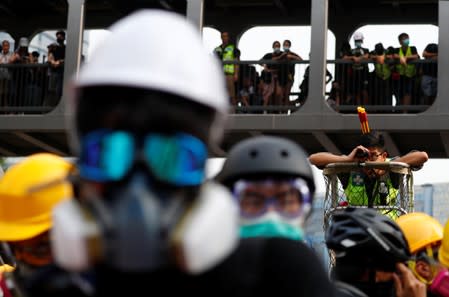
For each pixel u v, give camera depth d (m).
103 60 1.36
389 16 19.05
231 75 17.28
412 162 6.65
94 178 1.33
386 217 3.03
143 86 1.33
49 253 2.55
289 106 17.19
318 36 17.02
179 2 20.02
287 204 1.99
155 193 1.33
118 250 1.30
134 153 1.32
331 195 6.49
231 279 1.63
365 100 16.97
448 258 3.95
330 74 17.41
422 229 3.99
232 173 2.02
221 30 19.88
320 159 6.50
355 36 17.09
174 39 1.37
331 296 1.85
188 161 1.35
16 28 21.00
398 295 2.97
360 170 6.39
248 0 19.56
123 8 20.22
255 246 1.82
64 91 17.70
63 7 20.67
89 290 1.52
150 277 1.34
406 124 16.52
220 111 1.40
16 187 2.56
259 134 17.47
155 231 1.30
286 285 1.80
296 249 1.85
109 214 1.32
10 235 2.53
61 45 18.31
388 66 16.78
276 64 17.31
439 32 16.56
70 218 1.34
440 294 3.78
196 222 1.33
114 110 1.34
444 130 16.36
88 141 1.35
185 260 1.33
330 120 16.73
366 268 2.96
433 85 16.91
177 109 1.34
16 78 18.39
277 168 1.98
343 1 19.19
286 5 19.52
